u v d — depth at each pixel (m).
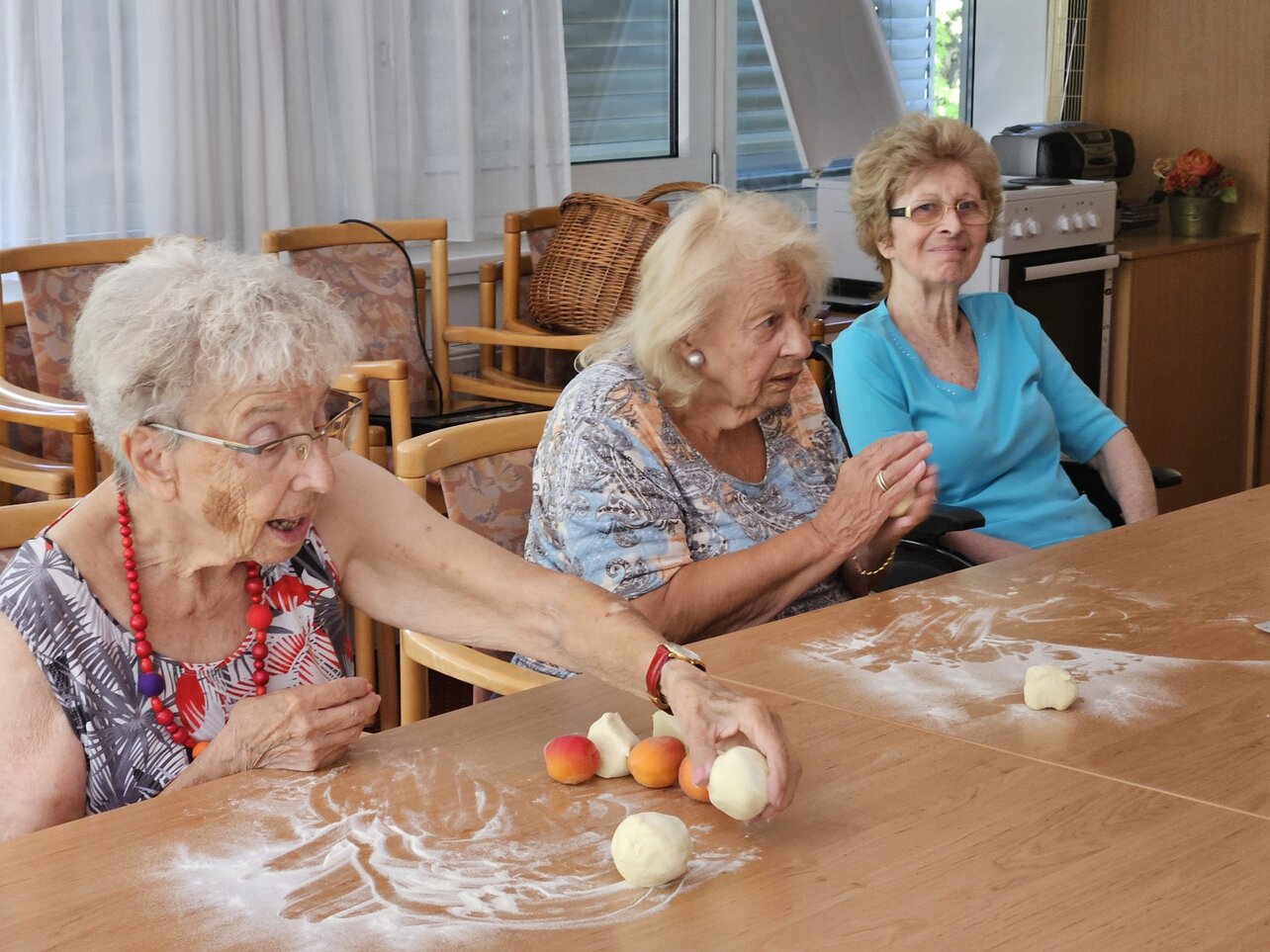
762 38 4.73
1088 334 4.28
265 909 1.01
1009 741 1.28
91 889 1.04
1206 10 4.59
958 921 0.98
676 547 1.79
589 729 1.33
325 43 3.67
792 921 0.98
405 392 2.91
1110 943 0.95
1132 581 1.75
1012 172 4.47
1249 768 1.22
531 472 2.01
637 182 4.50
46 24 3.21
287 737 1.23
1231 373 4.66
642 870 1.02
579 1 4.31
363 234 3.62
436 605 1.46
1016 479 2.55
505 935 0.97
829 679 1.43
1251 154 4.57
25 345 3.25
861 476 1.80
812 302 1.93
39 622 1.24
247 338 1.16
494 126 3.99
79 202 3.38
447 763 1.25
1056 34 4.84
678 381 1.85
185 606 1.32
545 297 3.71
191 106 3.40
